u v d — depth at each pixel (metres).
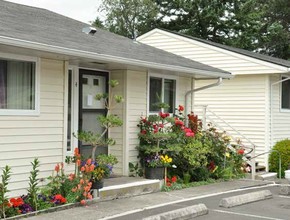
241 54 15.13
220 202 8.36
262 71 14.66
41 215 7.04
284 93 15.77
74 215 7.10
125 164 10.30
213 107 15.93
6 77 7.74
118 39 11.79
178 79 12.16
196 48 16.28
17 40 6.80
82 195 7.90
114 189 8.58
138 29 32.53
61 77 8.58
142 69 10.47
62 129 8.60
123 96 10.33
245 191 10.27
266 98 14.77
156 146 10.24
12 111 7.70
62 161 8.58
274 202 8.95
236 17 29.19
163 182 9.95
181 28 29.67
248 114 15.14
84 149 9.85
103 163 8.34
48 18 10.90
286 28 33.00
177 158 10.82
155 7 31.12
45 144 8.27
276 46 31.23
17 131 7.77
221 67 15.62
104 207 7.79
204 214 7.60
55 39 8.09
